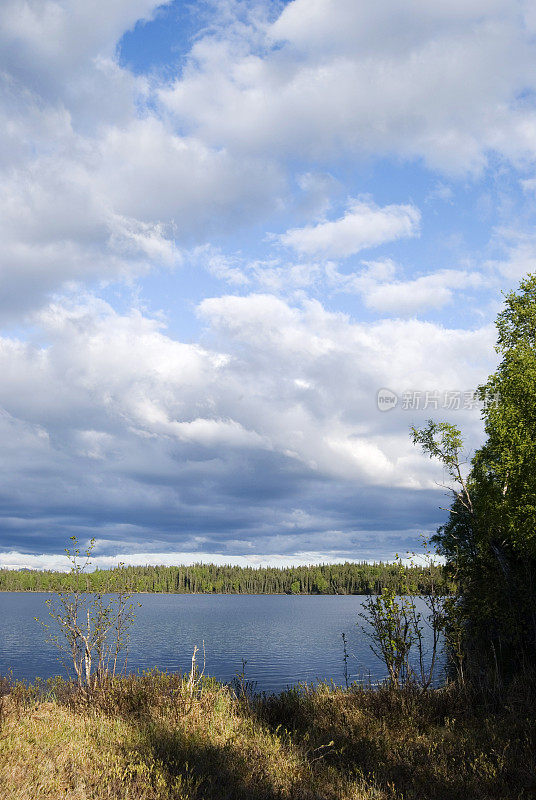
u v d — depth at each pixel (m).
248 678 31.92
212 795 6.34
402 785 6.95
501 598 15.52
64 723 8.96
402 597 12.56
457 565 15.19
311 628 78.69
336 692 13.18
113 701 10.61
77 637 11.90
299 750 8.20
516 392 20.09
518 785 6.89
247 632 71.69
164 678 11.69
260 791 6.53
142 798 5.95
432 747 8.44
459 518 21.78
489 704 10.65
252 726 9.45
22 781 5.97
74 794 5.84
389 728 9.89
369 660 39.78
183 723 9.30
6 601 190.00
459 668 12.34
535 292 24.36
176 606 171.62
